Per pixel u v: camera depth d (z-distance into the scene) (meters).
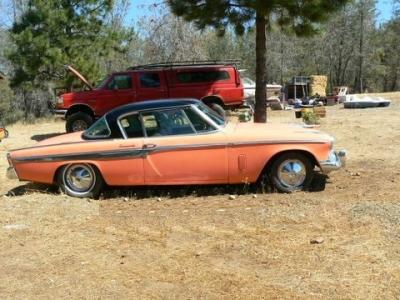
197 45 31.25
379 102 21.14
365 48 54.06
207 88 16.30
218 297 4.22
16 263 5.13
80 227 6.23
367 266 4.60
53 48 23.33
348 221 5.80
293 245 5.21
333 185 7.70
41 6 23.59
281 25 13.96
